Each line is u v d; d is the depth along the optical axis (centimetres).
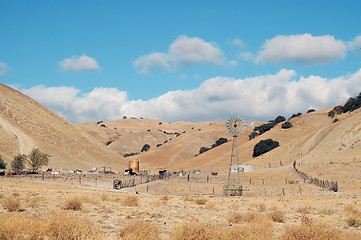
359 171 8650
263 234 1584
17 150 13788
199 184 8888
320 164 10212
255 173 10725
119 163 18675
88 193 4238
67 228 1333
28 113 17750
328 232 1505
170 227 1898
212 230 1448
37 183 6044
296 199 5147
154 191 6988
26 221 1373
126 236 1426
